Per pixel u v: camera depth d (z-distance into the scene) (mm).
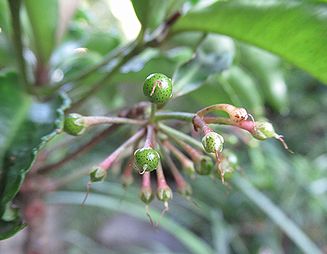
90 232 676
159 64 218
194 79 189
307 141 728
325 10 161
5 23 216
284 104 292
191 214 645
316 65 169
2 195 142
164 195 149
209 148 129
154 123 150
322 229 572
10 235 135
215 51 199
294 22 165
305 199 564
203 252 354
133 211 352
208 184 603
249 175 518
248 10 172
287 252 602
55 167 201
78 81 199
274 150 469
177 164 283
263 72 280
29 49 227
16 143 164
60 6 215
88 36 258
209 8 181
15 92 190
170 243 692
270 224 593
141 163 130
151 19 184
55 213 593
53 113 175
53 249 413
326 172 543
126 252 662
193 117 138
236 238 593
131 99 396
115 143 488
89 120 152
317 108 737
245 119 135
